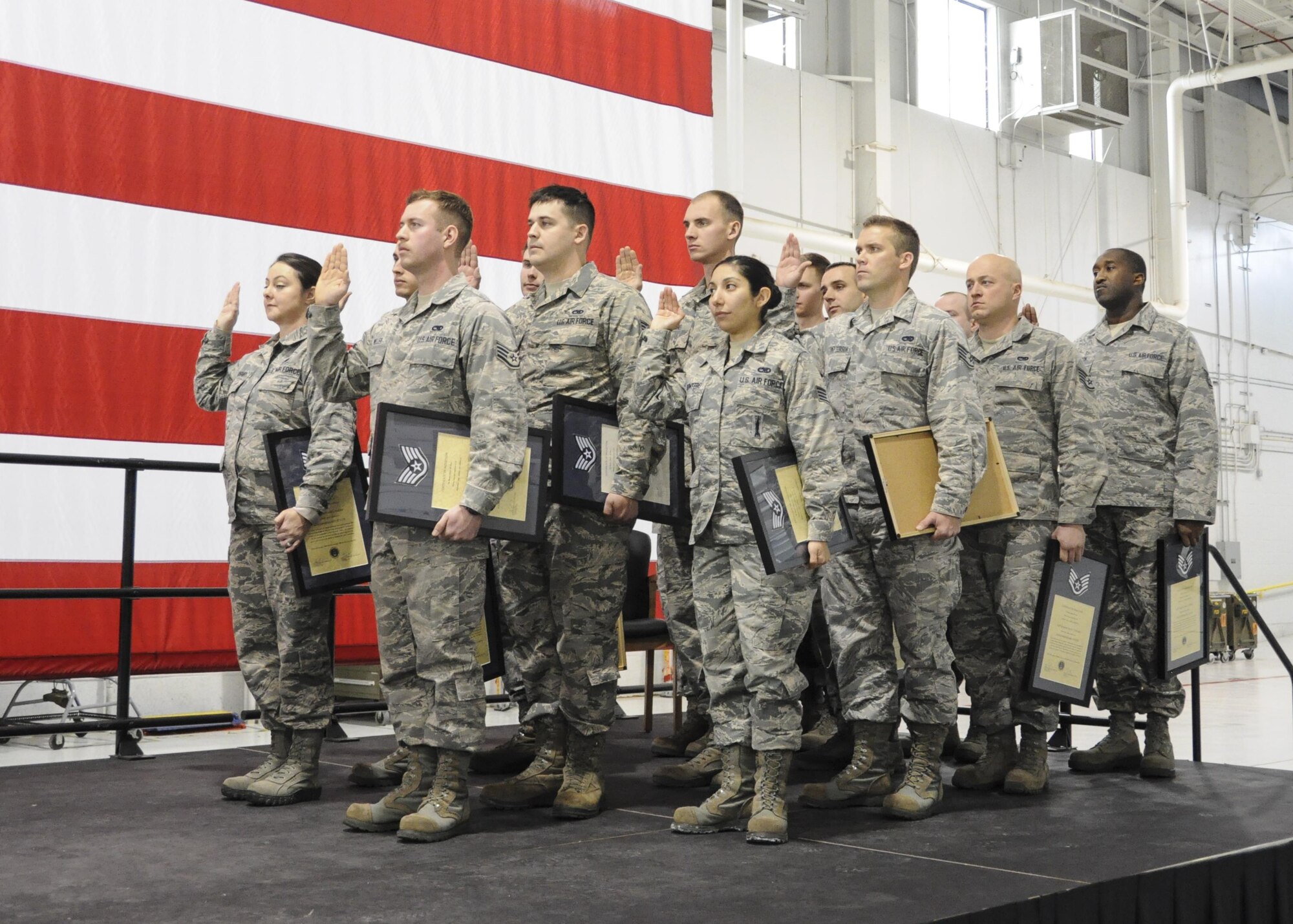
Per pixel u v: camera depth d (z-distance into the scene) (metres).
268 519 3.31
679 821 2.90
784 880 2.42
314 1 5.53
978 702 3.63
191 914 2.15
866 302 3.47
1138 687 4.01
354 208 5.60
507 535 2.89
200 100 5.22
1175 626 3.84
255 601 3.39
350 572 3.24
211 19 5.27
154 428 5.06
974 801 3.41
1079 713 6.91
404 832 2.76
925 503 3.17
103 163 4.98
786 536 2.83
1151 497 4.04
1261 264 14.72
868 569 3.31
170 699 6.46
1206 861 2.66
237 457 3.36
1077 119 11.64
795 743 2.85
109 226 4.98
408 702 2.93
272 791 3.25
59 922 2.10
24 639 4.82
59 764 4.02
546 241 3.38
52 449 4.83
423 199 2.95
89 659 4.96
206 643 5.25
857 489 3.29
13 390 4.76
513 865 2.54
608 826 2.98
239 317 5.29
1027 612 3.56
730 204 3.80
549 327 3.40
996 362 3.78
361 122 5.64
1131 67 13.27
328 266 3.11
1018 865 2.57
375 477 2.79
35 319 4.80
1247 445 14.24
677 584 4.05
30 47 4.83
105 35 5.00
